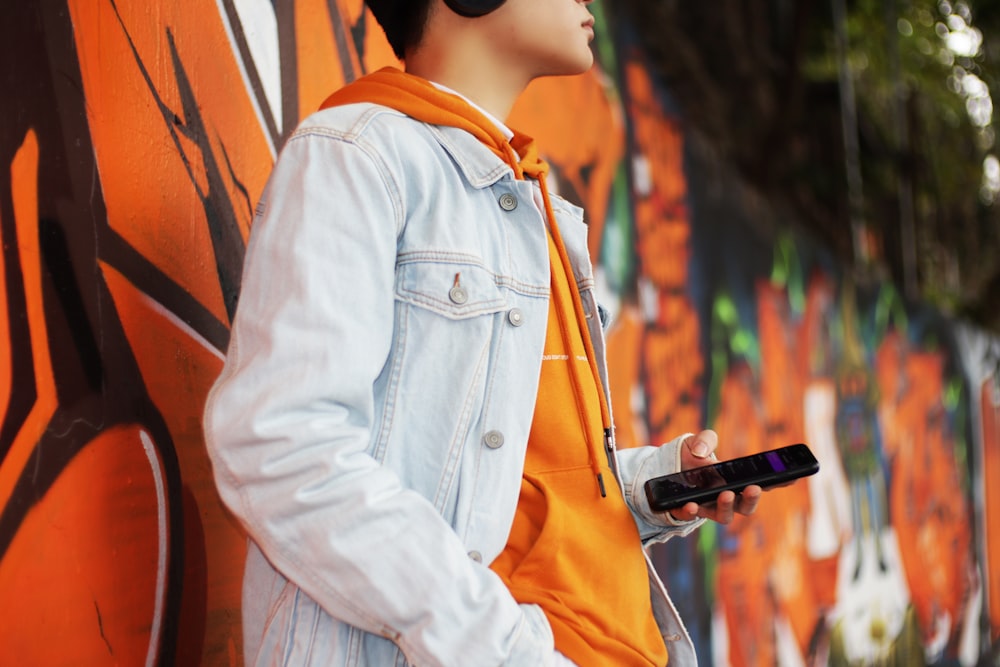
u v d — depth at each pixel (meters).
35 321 1.24
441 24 1.35
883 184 6.49
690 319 4.07
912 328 6.47
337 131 1.13
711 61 4.86
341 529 0.97
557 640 1.08
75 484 1.28
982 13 6.83
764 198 4.97
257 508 0.99
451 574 0.98
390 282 1.09
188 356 1.55
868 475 5.59
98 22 1.42
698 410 4.04
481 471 1.12
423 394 1.11
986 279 7.59
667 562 3.62
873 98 6.48
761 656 4.25
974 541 7.07
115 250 1.40
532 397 1.17
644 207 3.82
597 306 1.38
